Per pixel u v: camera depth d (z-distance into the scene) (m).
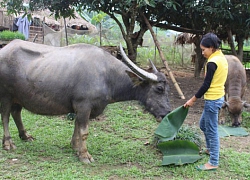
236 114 6.20
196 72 12.55
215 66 3.96
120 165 4.44
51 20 19.64
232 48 11.15
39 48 4.70
